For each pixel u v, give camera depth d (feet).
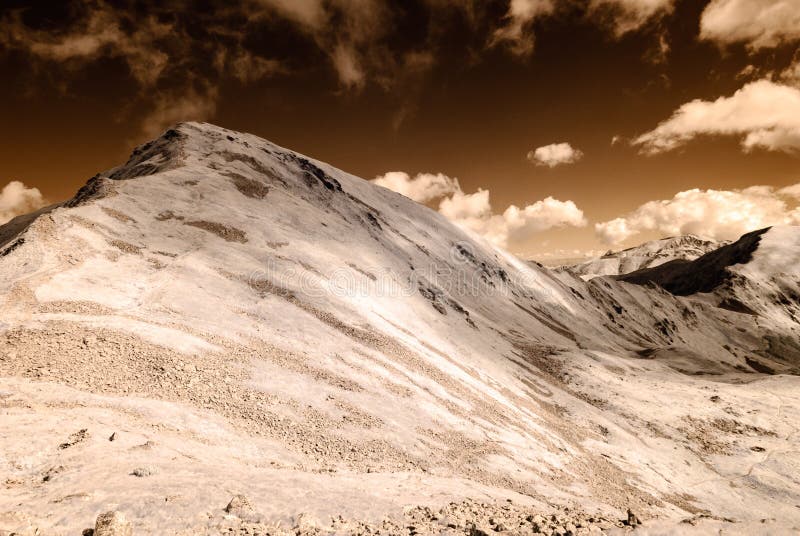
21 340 70.03
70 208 140.26
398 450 81.56
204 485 40.50
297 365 100.07
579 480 111.55
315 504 41.55
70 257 114.42
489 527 38.73
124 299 104.32
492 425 118.93
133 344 80.28
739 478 161.79
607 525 38.65
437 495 53.57
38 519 31.01
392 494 50.42
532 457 110.11
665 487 144.15
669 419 203.51
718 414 214.69
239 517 36.27
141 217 161.99
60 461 41.24
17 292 89.30
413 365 137.69
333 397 92.12
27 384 57.31
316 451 69.62
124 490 36.88
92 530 30.55
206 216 184.65
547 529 37.17
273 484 44.75
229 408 72.49
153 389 68.85
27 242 111.96
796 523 137.39
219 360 87.51
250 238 181.78
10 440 42.75
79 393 59.11
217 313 111.75
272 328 116.37
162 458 47.16
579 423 181.06
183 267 131.03
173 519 33.65
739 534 33.47
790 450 185.26
